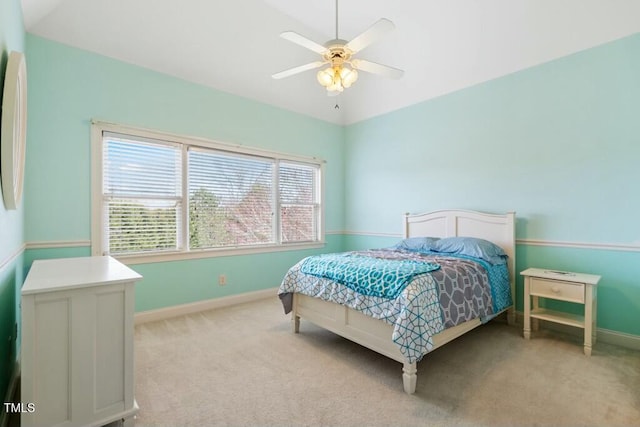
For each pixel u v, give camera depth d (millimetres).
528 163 3180
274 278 4305
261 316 3410
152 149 3258
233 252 3871
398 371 2201
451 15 3180
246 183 4027
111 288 1543
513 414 1716
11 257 1837
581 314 2859
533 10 2828
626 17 2547
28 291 1341
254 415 1714
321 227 4879
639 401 1828
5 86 1505
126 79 3061
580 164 2857
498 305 2795
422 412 1735
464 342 2734
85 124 2842
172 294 3391
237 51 3498
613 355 2457
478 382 2053
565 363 2322
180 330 2975
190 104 3486
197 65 3416
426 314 1961
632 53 2580
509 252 3201
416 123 4184
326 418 1688
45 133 2650
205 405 1800
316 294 2605
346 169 5188
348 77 2350
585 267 2840
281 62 3838
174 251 3385
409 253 3277
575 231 2893
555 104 2996
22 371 1341
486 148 3498
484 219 3416
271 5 3305
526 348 2602
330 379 2088
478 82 3549
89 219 2871
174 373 2160
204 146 3600
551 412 1731
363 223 4918
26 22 2439
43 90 2641
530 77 3154
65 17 2633
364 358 2402
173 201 3406
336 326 2496
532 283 2771
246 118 3971
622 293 2652
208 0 3018
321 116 4816
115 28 2850
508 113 3316
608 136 2707
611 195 2701
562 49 2912
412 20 3373
